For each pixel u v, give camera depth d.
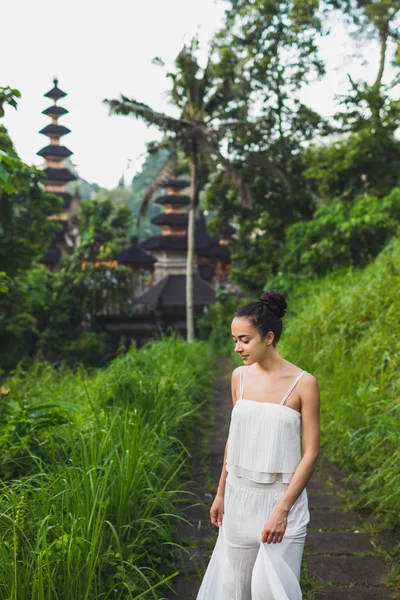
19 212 19.86
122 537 3.23
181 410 6.23
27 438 4.08
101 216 36.19
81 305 29.92
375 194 17.16
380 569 3.50
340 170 17.80
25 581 2.38
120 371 6.51
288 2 21.31
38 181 19.52
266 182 24.45
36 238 20.33
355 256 14.70
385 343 6.49
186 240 41.94
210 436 6.79
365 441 5.07
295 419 2.27
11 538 2.68
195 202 23.66
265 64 22.53
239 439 2.33
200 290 36.03
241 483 2.33
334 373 7.03
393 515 4.05
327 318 8.70
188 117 22.11
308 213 24.58
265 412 2.27
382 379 5.62
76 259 30.98
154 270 42.22
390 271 9.17
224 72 21.73
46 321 27.14
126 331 31.38
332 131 21.36
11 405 4.50
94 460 3.34
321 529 4.08
